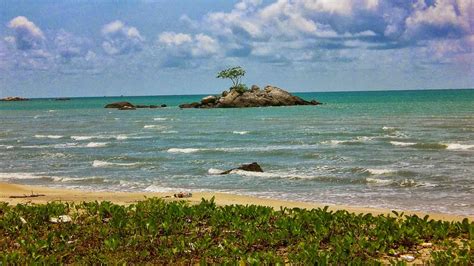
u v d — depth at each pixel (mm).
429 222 10789
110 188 22625
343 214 11586
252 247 9500
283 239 9789
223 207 12992
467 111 78562
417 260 8570
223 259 8500
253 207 12461
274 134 49156
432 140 39625
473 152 32531
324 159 31109
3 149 41031
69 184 24031
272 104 113000
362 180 23141
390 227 10312
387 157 31172
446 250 8883
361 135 45750
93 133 56969
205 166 29406
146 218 11398
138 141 45906
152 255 8945
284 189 21375
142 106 137375
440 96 177375
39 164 32000
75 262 8578
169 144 42625
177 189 21844
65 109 143875
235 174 25656
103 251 9156
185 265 8375
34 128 67562
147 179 25219
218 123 67312
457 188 20625
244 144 41188
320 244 9578
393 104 117562
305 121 66250
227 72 115188
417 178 23422
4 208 12922
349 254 8648
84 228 10828
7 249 9453
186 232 10539
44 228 10930
